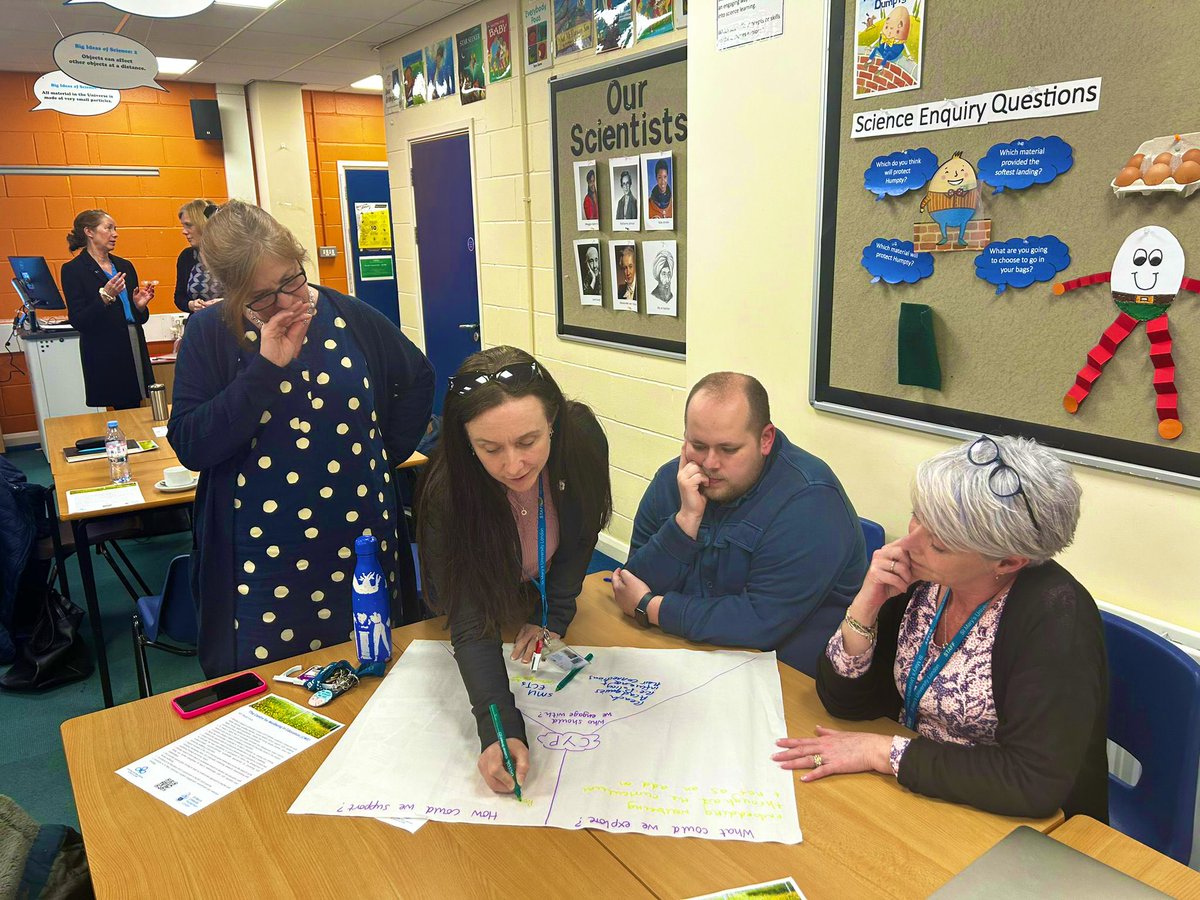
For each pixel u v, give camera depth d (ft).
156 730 4.17
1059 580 3.64
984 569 3.54
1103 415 5.36
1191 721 3.88
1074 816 3.43
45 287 18.47
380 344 5.82
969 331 6.02
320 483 5.33
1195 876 3.08
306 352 5.23
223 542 5.28
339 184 23.93
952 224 5.95
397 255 18.80
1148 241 4.95
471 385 4.00
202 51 17.79
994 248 5.74
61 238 20.68
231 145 22.21
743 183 7.59
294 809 3.55
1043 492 3.29
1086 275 5.29
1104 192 5.11
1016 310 5.71
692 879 3.11
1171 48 4.66
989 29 5.50
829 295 6.95
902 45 6.01
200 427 4.89
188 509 10.22
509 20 12.94
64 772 7.87
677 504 5.66
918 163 6.07
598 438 4.89
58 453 10.73
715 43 7.57
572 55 11.61
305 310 4.83
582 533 4.90
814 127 6.83
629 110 10.50
